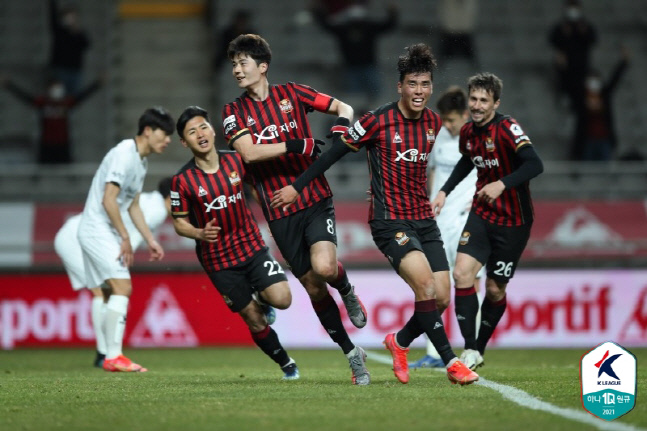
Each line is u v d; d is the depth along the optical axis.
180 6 76.19
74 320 43.47
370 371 27.00
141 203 31.39
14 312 43.47
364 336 43.31
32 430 14.70
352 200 51.88
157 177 59.03
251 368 30.09
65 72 60.47
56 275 43.66
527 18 72.94
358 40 61.41
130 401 18.27
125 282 28.55
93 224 28.44
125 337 43.50
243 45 21.55
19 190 57.97
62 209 51.66
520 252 24.03
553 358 35.06
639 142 65.62
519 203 23.48
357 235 50.22
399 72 20.58
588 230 51.41
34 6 70.94
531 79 68.88
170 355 38.03
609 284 43.50
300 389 20.23
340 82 65.12
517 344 43.12
